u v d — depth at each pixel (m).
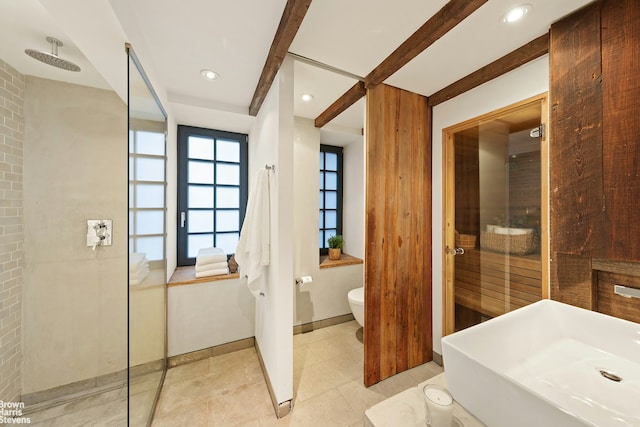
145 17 1.19
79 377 1.69
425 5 1.13
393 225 1.87
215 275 2.16
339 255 2.90
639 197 1.00
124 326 1.81
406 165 1.94
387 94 1.84
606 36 1.08
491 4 1.12
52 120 1.62
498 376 0.63
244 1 1.10
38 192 1.58
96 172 1.74
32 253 1.57
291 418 1.48
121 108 1.81
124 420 1.50
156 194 1.70
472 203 1.88
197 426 1.42
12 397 1.48
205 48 1.43
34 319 1.58
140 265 1.43
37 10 1.09
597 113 1.11
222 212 2.54
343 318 2.80
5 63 1.45
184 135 2.36
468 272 1.92
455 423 0.71
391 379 1.84
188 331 2.03
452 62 1.57
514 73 1.52
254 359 2.08
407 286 1.94
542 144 1.41
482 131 1.78
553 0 1.11
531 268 1.53
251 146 2.46
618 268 1.06
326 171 3.13
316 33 1.31
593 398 0.72
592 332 1.00
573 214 1.20
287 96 1.50
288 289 1.53
